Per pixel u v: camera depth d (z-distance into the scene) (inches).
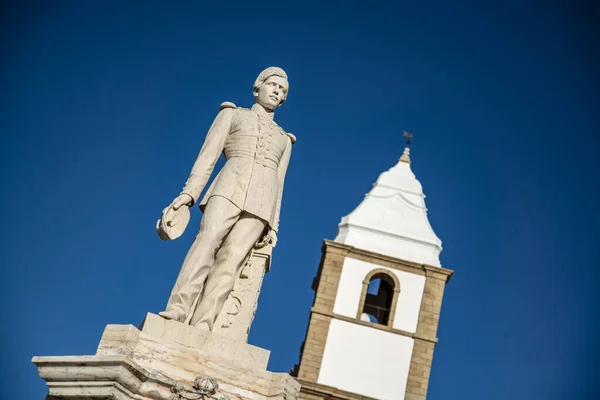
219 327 415.2
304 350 1787.6
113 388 359.6
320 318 1808.6
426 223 1900.8
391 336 1803.6
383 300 1891.0
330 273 1843.0
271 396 384.5
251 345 393.7
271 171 430.6
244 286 423.2
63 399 367.2
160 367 375.6
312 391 1745.8
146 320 382.3
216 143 428.8
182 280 401.1
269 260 429.4
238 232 418.0
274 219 431.5
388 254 1862.7
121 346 370.6
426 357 1790.1
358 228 1895.9
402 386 1770.4
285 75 448.8
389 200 1923.0
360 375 1774.1
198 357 382.0
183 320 394.6
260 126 434.3
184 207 416.2
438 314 1819.6
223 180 421.7
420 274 1847.9
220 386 380.8
